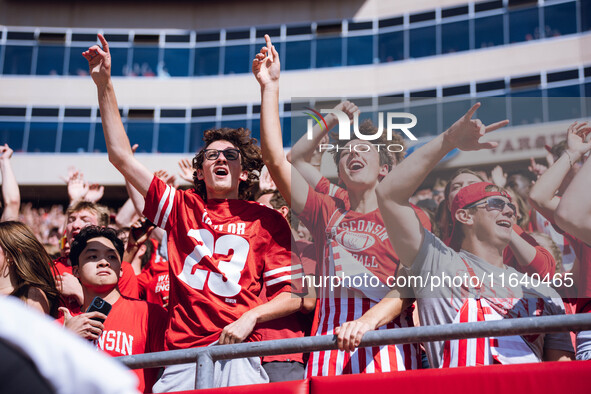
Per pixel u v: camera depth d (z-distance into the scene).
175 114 17.95
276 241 2.33
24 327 0.69
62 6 18.48
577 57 16.14
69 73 18.00
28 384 0.67
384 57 17.59
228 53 18.38
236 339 2.05
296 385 1.82
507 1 16.86
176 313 2.21
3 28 18.19
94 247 2.45
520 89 16.41
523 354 2.08
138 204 3.27
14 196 3.70
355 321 1.92
